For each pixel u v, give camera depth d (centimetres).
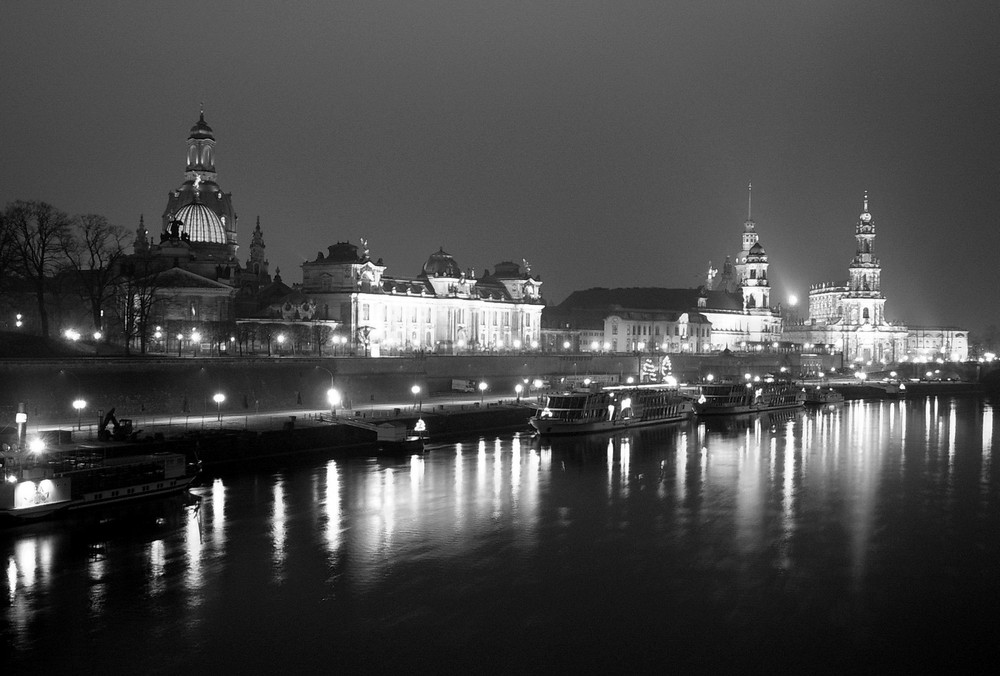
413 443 15575
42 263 17338
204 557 9456
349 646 7562
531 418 18462
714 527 10912
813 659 7412
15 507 10206
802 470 14688
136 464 11288
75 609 8138
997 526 11062
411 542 10112
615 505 11944
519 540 10262
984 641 7750
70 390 14500
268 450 13975
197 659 7319
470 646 7581
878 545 10250
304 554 9625
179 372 16150
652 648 7575
